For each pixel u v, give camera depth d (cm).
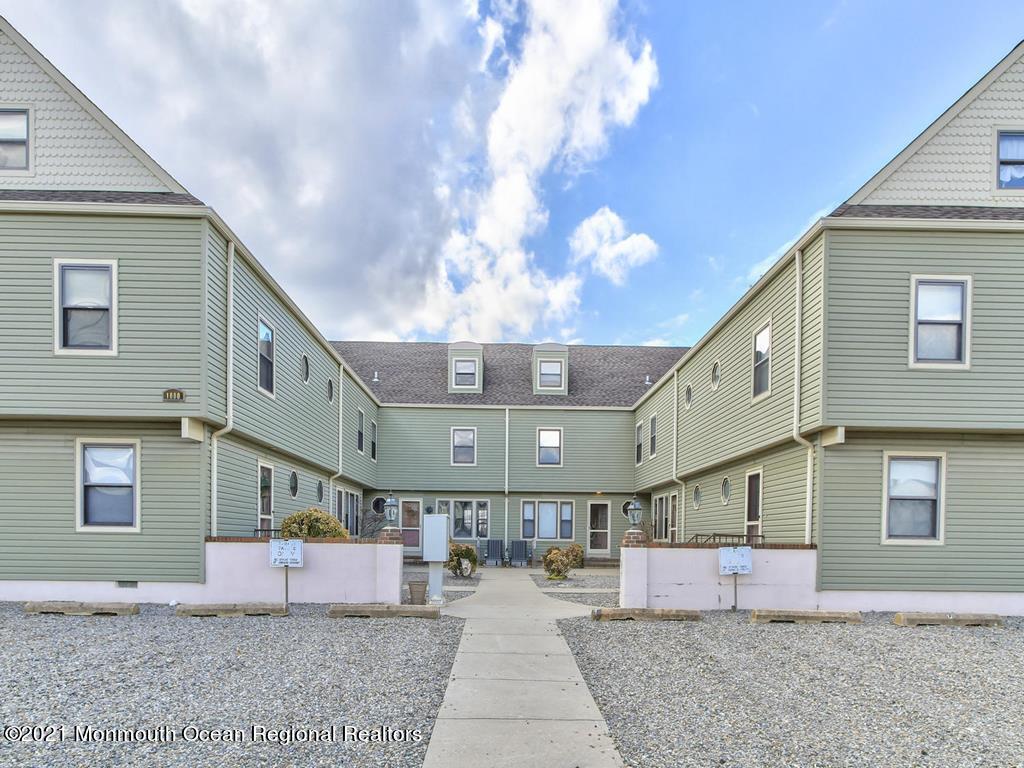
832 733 429
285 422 1170
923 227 862
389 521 948
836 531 894
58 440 877
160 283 859
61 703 469
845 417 859
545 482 2114
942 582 884
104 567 874
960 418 857
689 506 1588
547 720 452
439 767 368
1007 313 866
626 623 817
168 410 851
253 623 780
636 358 2495
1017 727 443
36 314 851
